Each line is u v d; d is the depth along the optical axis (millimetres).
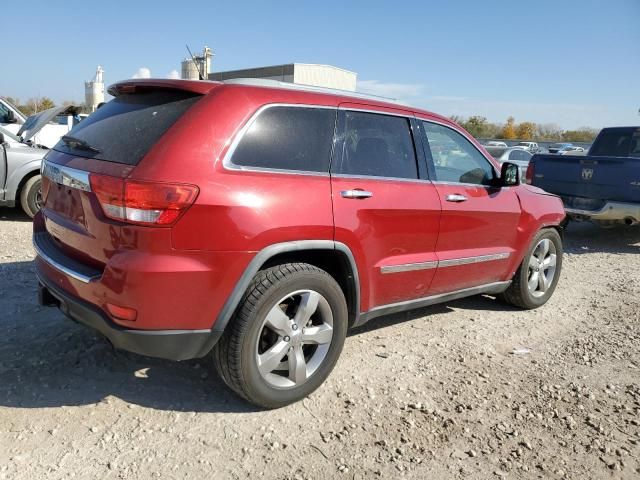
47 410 3076
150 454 2766
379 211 3555
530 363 4141
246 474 2672
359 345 4242
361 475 2721
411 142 3994
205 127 2902
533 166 9484
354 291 3529
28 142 8305
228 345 2982
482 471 2816
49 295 3387
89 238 2949
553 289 5582
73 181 3057
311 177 3256
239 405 3264
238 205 2865
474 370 3945
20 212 8844
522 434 3164
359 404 3361
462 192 4262
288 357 3219
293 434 3014
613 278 6859
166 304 2758
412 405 3387
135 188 2686
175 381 3498
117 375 3518
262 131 3104
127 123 3135
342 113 3543
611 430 3256
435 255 4078
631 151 10180
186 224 2736
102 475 2590
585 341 4652
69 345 3854
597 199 8633
